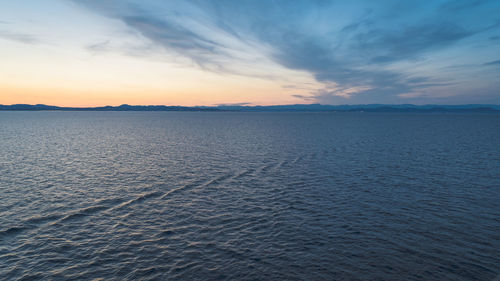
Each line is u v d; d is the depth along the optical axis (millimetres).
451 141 65812
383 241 17531
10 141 63469
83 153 48531
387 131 97625
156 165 39094
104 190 27500
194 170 36250
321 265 15078
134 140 68688
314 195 26406
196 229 19328
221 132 93312
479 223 19953
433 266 14883
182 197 25781
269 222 20422
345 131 98188
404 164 39656
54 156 45094
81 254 16141
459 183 29703
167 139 71312
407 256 15836
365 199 25156
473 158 43656
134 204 23875
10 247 16656
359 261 15422
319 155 47438
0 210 21953
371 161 42000
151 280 13938
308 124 147750
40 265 15039
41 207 22812
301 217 21266
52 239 17719
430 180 31016
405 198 25312
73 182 30016
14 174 32906
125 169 36438
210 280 13930
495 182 29906
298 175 33781
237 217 21328
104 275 14312
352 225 19812
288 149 54250
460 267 14766
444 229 19062
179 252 16422
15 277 14016
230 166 38719
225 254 16203
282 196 26156
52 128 106688
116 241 17641
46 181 30219
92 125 130750
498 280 12992
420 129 107312
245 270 14703
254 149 54281
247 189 28250
